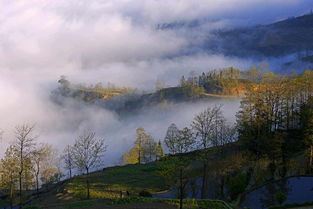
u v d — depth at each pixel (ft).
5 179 165.58
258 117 222.48
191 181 192.03
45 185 273.75
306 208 134.82
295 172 190.19
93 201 141.08
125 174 255.50
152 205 130.93
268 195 161.07
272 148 198.80
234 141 252.42
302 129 221.87
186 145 164.66
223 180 187.01
